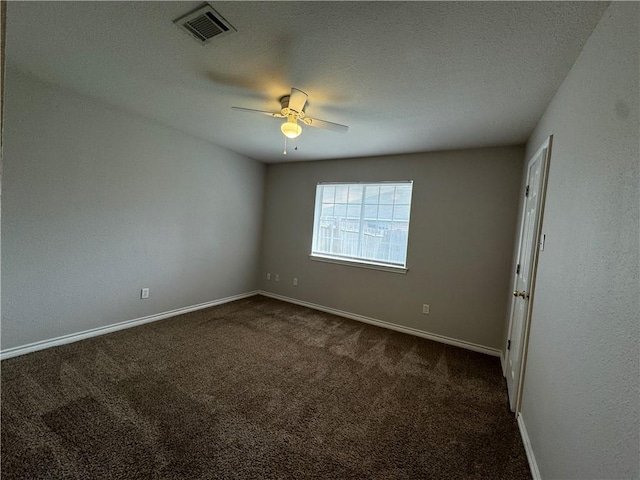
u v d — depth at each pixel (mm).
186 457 1517
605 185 1091
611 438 919
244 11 1358
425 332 3391
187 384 2162
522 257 2359
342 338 3203
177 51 1732
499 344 3016
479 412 2035
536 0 1176
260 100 2330
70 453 1482
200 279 3828
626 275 905
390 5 1260
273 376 2355
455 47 1508
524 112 2162
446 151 3270
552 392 1417
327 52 1627
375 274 3729
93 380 2107
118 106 2703
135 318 3135
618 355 915
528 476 1526
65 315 2592
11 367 2176
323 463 1541
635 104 928
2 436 1550
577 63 1482
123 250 2965
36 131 2309
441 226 3301
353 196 3980
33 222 2355
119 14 1448
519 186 2918
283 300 4527
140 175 3035
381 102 2178
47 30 1599
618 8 1086
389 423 1877
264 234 4781
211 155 3783
